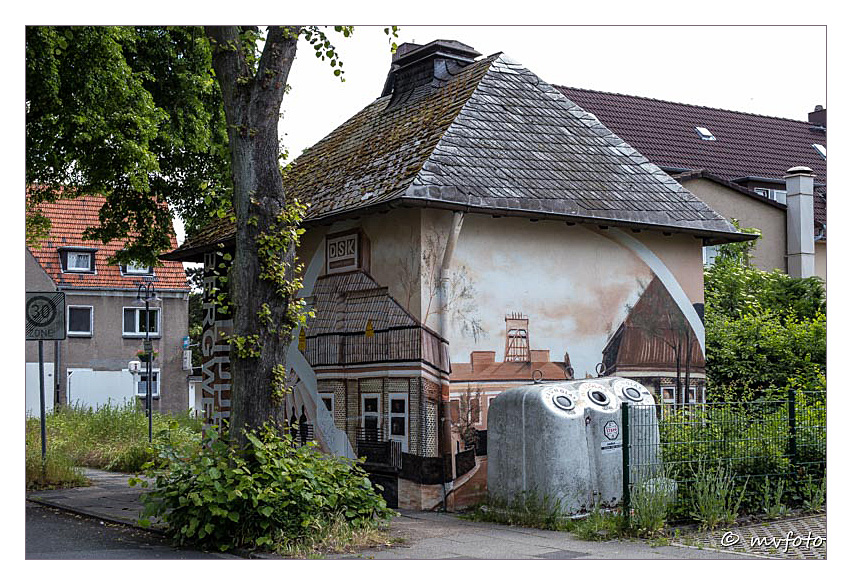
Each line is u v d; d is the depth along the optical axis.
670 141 29.92
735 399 16.67
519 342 13.49
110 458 19.39
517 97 15.59
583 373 14.03
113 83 15.98
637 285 14.74
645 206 14.34
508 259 13.52
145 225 20.70
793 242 27.73
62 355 39.34
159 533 10.59
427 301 12.80
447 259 12.91
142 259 21.09
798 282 21.59
